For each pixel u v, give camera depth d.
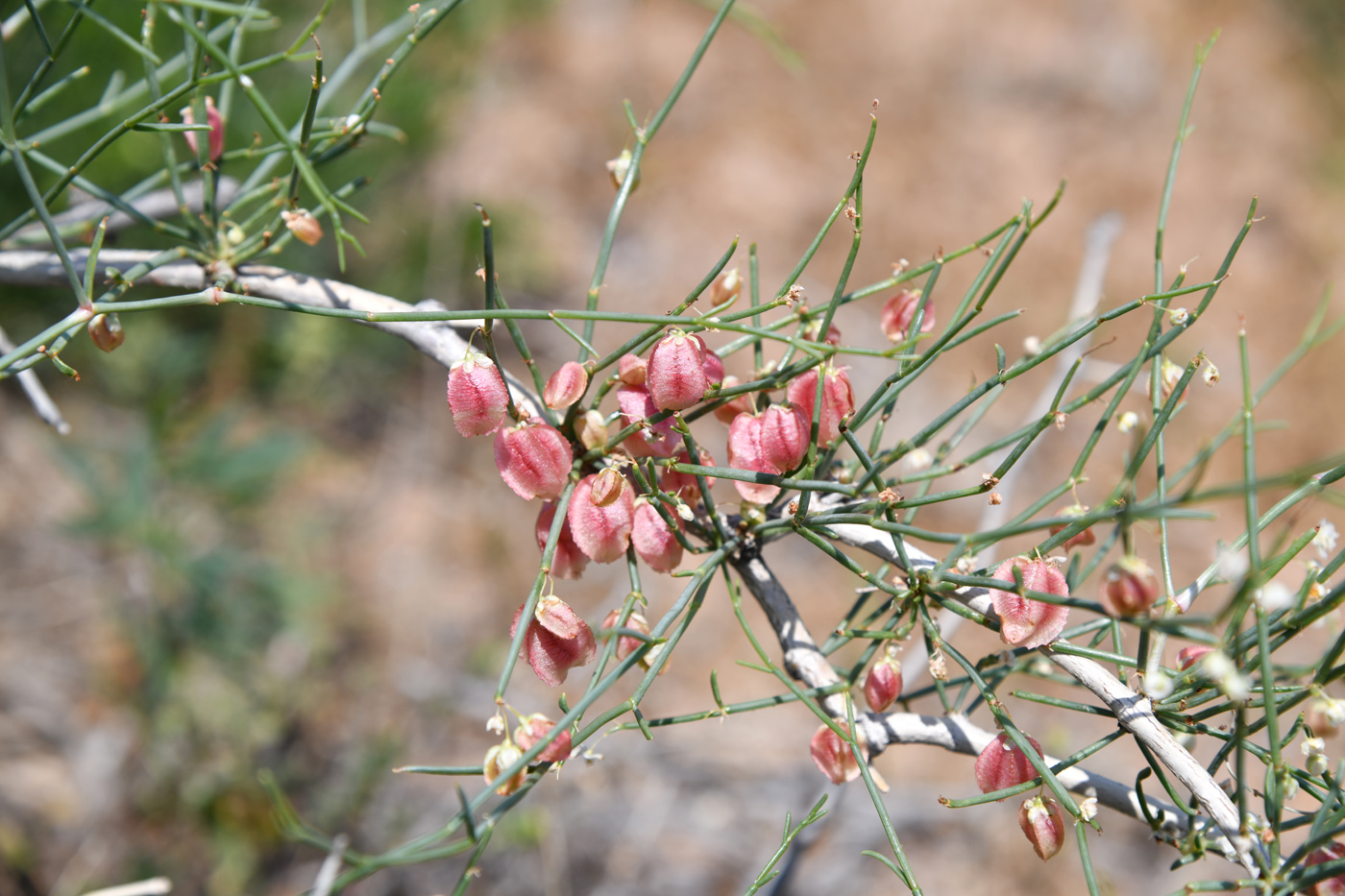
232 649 1.00
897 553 0.51
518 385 0.52
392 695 1.13
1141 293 1.76
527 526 1.35
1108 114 2.00
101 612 1.04
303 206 0.60
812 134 1.89
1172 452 1.54
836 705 0.51
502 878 1.00
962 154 1.91
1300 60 2.18
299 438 1.09
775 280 1.69
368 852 0.99
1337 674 0.48
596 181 1.72
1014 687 1.19
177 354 1.17
